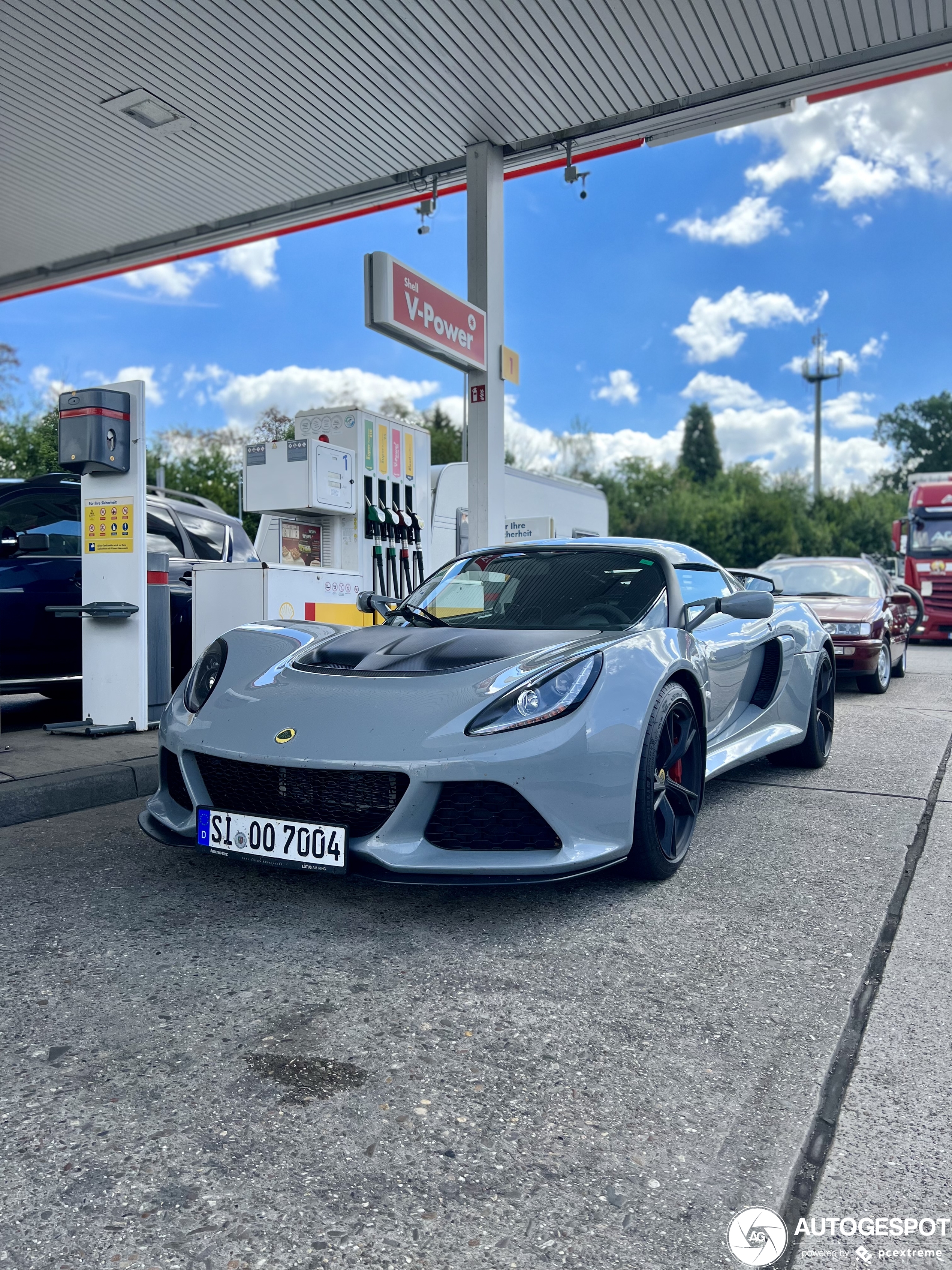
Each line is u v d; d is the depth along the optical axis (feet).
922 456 234.17
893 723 19.83
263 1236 4.24
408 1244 4.19
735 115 23.53
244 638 10.26
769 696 13.29
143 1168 4.72
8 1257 4.09
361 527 21.07
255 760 7.97
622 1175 4.70
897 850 10.46
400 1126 5.12
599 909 8.55
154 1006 6.55
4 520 17.53
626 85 22.24
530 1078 5.63
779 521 166.71
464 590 11.69
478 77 21.81
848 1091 5.51
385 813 7.80
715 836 11.05
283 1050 5.95
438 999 6.70
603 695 8.43
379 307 19.67
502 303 25.12
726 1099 5.41
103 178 27.45
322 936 7.85
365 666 9.09
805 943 7.77
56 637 18.15
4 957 7.39
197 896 8.79
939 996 6.79
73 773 12.50
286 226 30.76
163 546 20.17
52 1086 5.49
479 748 7.68
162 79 21.98
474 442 24.45
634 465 199.82
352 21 19.66
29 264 34.99
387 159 26.09
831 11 19.57
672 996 6.78
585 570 11.53
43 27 19.93
